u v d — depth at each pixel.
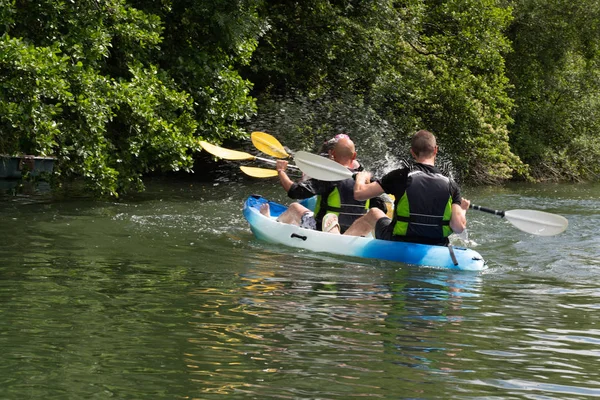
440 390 3.03
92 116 9.74
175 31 13.17
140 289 4.88
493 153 19.77
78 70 9.71
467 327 4.08
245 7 13.41
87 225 8.06
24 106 8.88
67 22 10.29
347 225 7.17
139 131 10.62
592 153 25.81
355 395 2.95
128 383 3.03
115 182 10.60
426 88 19.08
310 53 18.05
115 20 10.70
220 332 3.82
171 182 14.95
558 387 3.12
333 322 4.09
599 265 6.53
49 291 4.75
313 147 16.83
